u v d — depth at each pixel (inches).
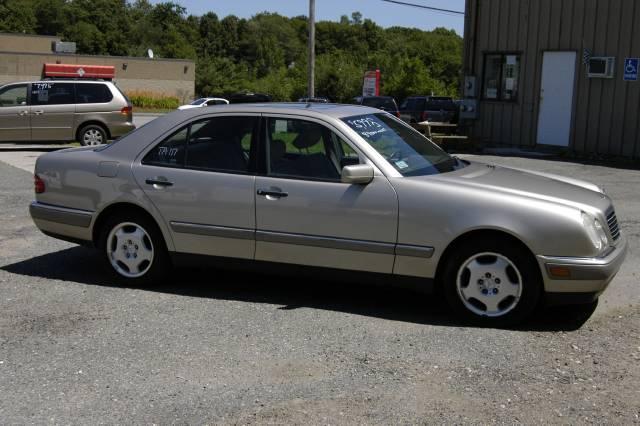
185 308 222.1
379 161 214.2
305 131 224.4
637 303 227.6
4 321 210.2
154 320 210.8
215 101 1535.4
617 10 644.7
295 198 218.5
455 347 188.9
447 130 821.9
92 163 245.0
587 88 676.7
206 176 229.6
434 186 207.3
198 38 4734.3
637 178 524.1
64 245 305.3
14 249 297.7
